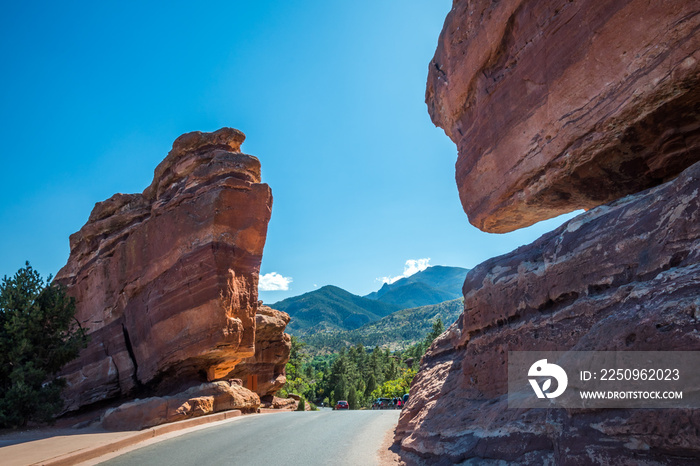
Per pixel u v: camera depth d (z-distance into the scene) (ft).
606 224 20.04
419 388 40.16
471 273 32.01
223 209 76.74
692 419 11.45
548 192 27.07
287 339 127.95
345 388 315.37
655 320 13.58
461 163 34.83
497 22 29.04
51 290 74.28
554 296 22.17
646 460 12.25
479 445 21.21
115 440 38.52
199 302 74.18
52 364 70.85
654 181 23.86
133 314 86.74
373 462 30.22
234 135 86.58
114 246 95.61
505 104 29.17
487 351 27.91
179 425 51.98
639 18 20.07
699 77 18.45
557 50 24.68
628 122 21.31
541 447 17.37
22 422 62.49
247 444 38.42
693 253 14.75
